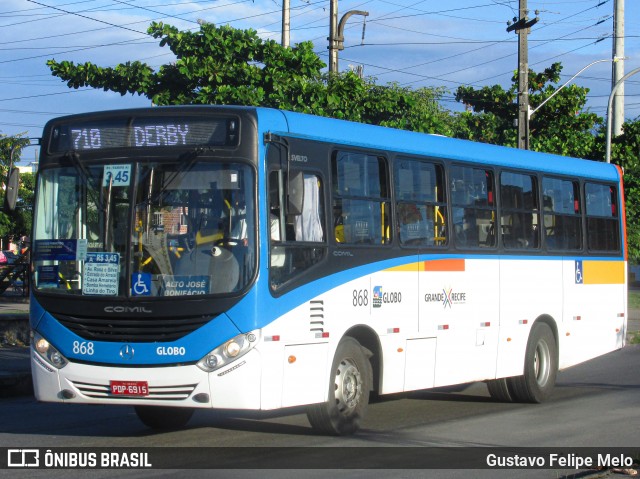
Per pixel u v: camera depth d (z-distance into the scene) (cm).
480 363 1227
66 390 905
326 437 1007
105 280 898
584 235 1477
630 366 1845
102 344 890
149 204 901
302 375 934
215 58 2045
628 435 1039
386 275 1061
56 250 928
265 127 910
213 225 888
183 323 875
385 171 1083
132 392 882
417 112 2255
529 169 1358
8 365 1575
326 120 1009
